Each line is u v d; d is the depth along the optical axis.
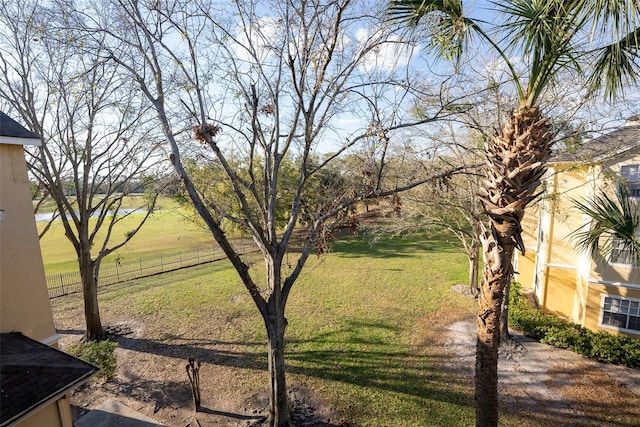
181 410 7.23
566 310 11.88
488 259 5.41
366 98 6.39
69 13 6.53
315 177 11.80
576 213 11.34
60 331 11.05
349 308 12.84
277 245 6.62
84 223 9.86
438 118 6.54
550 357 9.27
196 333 10.90
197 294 14.52
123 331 11.01
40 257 5.52
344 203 6.95
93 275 10.23
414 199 11.96
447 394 7.74
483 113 9.23
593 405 7.32
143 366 8.96
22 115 8.56
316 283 16.00
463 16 4.50
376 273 17.66
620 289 9.97
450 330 10.97
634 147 8.98
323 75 5.89
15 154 5.20
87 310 10.18
